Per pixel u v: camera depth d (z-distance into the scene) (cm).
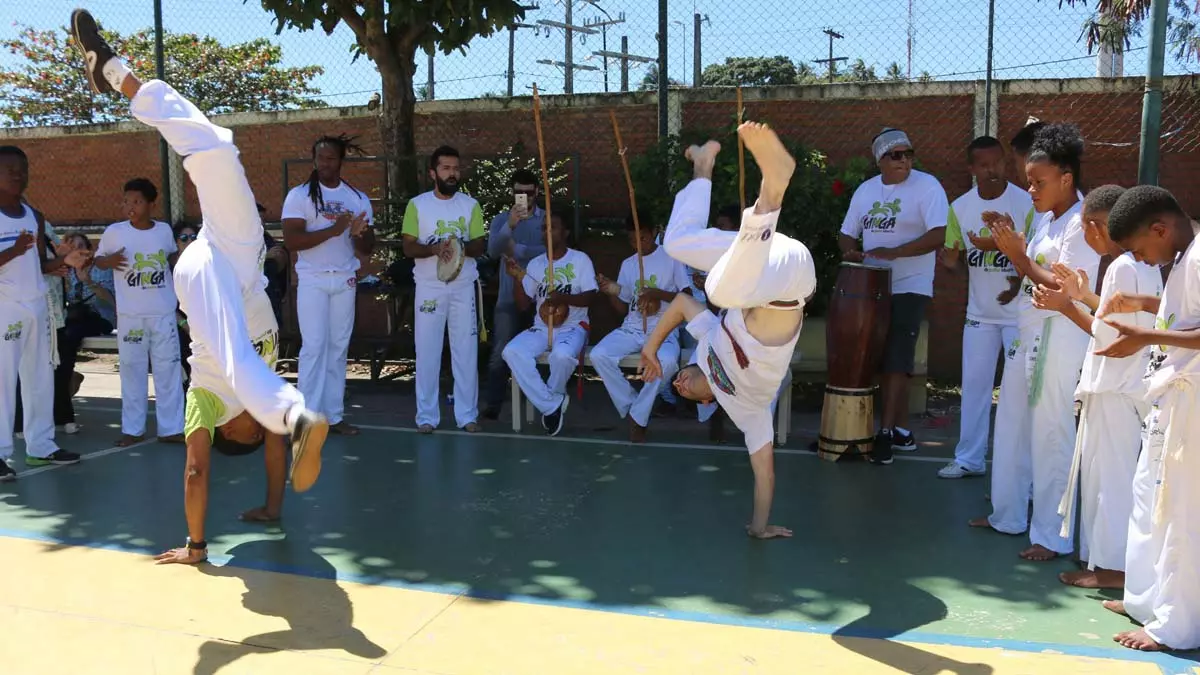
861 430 601
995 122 838
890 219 607
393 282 834
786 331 406
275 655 341
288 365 909
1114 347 326
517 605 385
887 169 608
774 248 394
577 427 716
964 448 571
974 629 361
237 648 347
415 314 696
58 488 559
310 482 345
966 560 436
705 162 425
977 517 496
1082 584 402
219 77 1958
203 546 436
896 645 346
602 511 509
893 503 522
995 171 539
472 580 413
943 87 840
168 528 485
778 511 508
